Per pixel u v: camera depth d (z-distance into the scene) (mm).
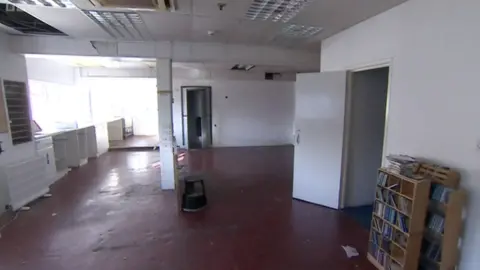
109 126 10438
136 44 4680
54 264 2725
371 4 2846
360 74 3973
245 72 9078
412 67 2705
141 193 4777
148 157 7750
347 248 3053
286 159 7535
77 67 7871
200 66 7570
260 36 4320
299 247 3070
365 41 3428
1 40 3986
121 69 8109
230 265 2732
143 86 11820
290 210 4078
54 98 7008
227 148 9148
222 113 9234
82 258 2830
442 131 2387
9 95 4105
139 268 2674
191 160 7383
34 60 5883
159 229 3465
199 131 9125
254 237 3285
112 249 3002
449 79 2309
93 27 3758
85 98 8258
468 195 2178
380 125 4168
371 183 4277
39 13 3131
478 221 2131
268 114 9562
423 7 2555
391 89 3000
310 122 4234
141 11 3068
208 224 3611
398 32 2879
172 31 4004
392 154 2969
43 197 4562
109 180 5543
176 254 2918
